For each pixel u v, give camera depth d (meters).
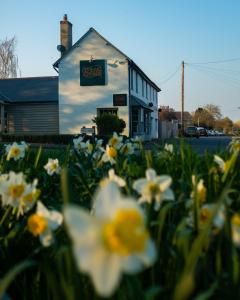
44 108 30.98
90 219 0.83
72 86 28.39
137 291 1.05
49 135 24.80
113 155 3.02
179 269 1.31
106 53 28.00
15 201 1.83
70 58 28.34
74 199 2.08
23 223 1.85
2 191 1.82
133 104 28.94
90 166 3.25
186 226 1.58
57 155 5.04
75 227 0.81
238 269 1.18
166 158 3.25
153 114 42.16
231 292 1.19
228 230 1.26
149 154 2.63
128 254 0.82
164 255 1.53
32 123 31.08
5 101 30.08
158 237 1.47
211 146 20.67
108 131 23.97
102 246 0.82
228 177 2.25
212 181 2.21
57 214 1.46
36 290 1.64
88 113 28.25
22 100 30.80
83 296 1.17
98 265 0.81
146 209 1.60
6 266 1.84
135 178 2.54
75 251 0.80
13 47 52.47
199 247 1.06
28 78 34.41
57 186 2.96
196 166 2.66
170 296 1.36
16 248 1.89
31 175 2.96
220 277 1.27
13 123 31.34
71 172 2.92
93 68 28.08
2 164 3.46
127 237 0.82
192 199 1.67
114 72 28.02
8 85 33.38
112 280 0.80
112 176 1.93
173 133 51.19
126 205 0.87
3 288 0.97
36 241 1.91
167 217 1.91
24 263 1.03
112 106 27.98
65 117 28.48
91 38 28.05
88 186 2.51
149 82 39.25
